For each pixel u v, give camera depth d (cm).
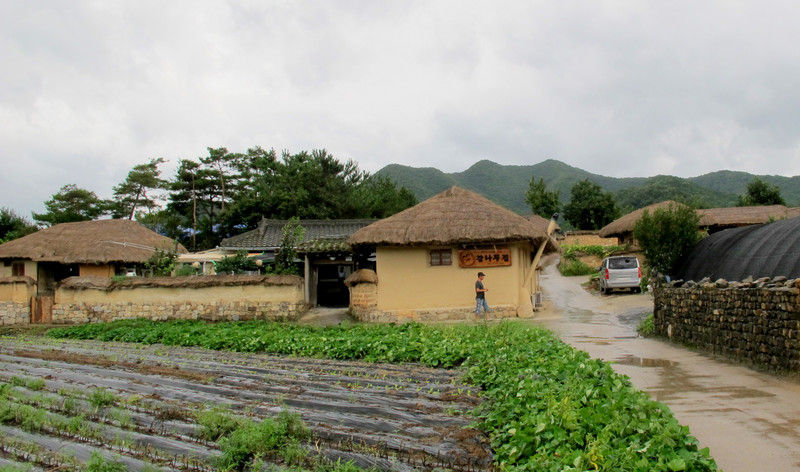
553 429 459
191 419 595
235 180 5031
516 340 1045
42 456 501
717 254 1230
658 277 1400
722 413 643
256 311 1970
